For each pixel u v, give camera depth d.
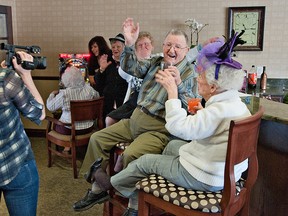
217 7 4.27
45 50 4.77
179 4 4.34
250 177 1.66
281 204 1.97
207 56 1.54
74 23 4.64
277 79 4.31
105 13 4.54
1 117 1.54
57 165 3.85
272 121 1.93
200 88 1.60
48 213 2.73
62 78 3.80
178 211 1.55
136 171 1.82
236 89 1.54
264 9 4.17
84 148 4.27
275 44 4.25
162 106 2.15
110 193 2.43
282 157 1.94
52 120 3.65
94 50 4.32
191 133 1.48
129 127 2.40
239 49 4.29
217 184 1.53
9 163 1.60
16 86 1.56
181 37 2.15
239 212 1.73
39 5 4.68
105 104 3.78
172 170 1.64
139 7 4.44
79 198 3.01
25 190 1.70
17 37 4.80
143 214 1.71
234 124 1.34
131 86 3.02
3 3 4.50
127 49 2.24
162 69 2.04
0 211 2.75
